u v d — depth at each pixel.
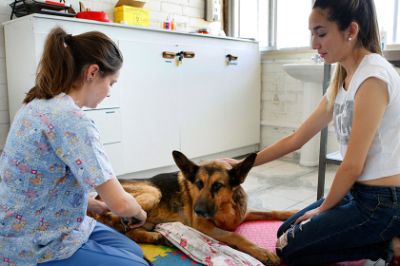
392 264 1.57
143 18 3.75
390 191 1.44
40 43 2.74
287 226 1.84
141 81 3.33
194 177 2.00
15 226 1.13
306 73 3.57
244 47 4.34
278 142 2.01
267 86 4.67
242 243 1.82
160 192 2.13
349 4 1.39
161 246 1.94
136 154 3.38
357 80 1.44
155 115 3.49
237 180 1.97
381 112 1.38
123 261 1.25
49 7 2.96
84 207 1.24
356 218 1.49
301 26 4.35
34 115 1.10
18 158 1.09
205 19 4.69
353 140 1.42
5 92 3.22
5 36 3.11
